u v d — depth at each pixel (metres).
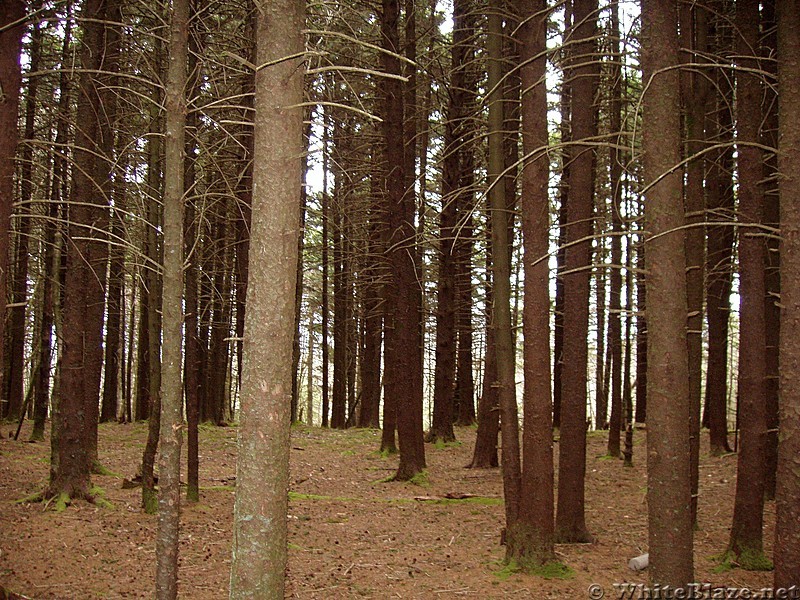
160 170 9.43
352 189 19.30
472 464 14.79
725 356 15.45
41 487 10.57
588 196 8.73
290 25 4.06
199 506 10.01
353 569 7.65
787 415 4.72
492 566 7.71
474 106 14.91
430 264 22.31
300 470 14.48
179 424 5.13
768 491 10.72
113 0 10.05
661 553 4.85
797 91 4.74
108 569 7.16
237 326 20.31
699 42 9.00
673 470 4.84
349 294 26.86
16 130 5.69
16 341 19.25
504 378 7.66
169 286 5.11
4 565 7.04
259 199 4.03
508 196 10.96
